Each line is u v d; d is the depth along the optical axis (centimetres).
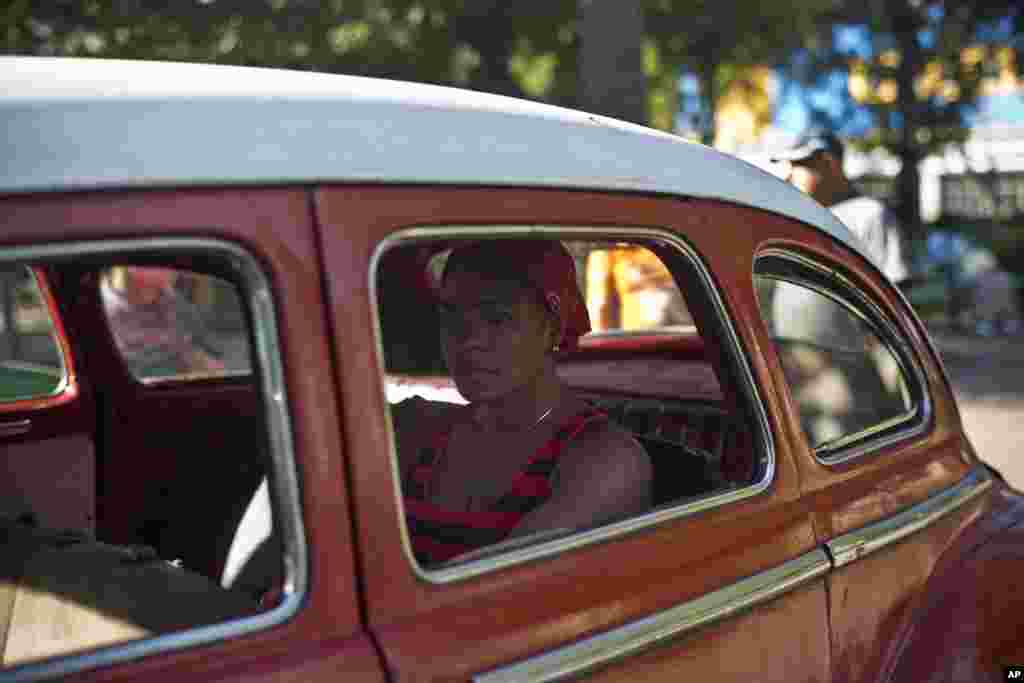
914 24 2111
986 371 1136
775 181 206
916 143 2177
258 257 128
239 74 147
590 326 200
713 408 259
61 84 127
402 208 140
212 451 285
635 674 156
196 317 335
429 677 135
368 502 134
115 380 275
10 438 260
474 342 190
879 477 210
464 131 151
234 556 239
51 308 269
